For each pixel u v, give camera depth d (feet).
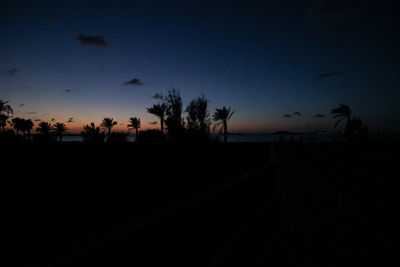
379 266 8.24
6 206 11.78
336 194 18.06
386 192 16.12
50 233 8.52
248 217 7.05
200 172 21.29
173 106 42.14
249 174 7.36
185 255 4.17
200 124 43.32
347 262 8.61
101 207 11.64
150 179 18.10
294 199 17.02
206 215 4.97
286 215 13.69
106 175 19.01
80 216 10.35
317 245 9.96
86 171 20.40
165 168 22.84
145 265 3.36
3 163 22.00
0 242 7.73
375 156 23.25
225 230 5.69
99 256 2.80
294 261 8.71
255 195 7.87
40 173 18.94
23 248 7.30
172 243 3.92
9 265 6.18
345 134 83.25
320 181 23.18
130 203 12.31
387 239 10.29
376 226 11.66
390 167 20.29
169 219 3.90
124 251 3.08
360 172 22.77
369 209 13.99
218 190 5.54
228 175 20.26
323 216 13.37
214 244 5.12
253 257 6.81
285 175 27.20
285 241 10.41
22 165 21.52
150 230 3.50
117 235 3.03
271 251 8.25
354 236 10.72
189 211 4.42
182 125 42.04
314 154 48.24
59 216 10.42
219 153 35.91
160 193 14.35
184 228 4.26
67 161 24.61
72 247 7.20
